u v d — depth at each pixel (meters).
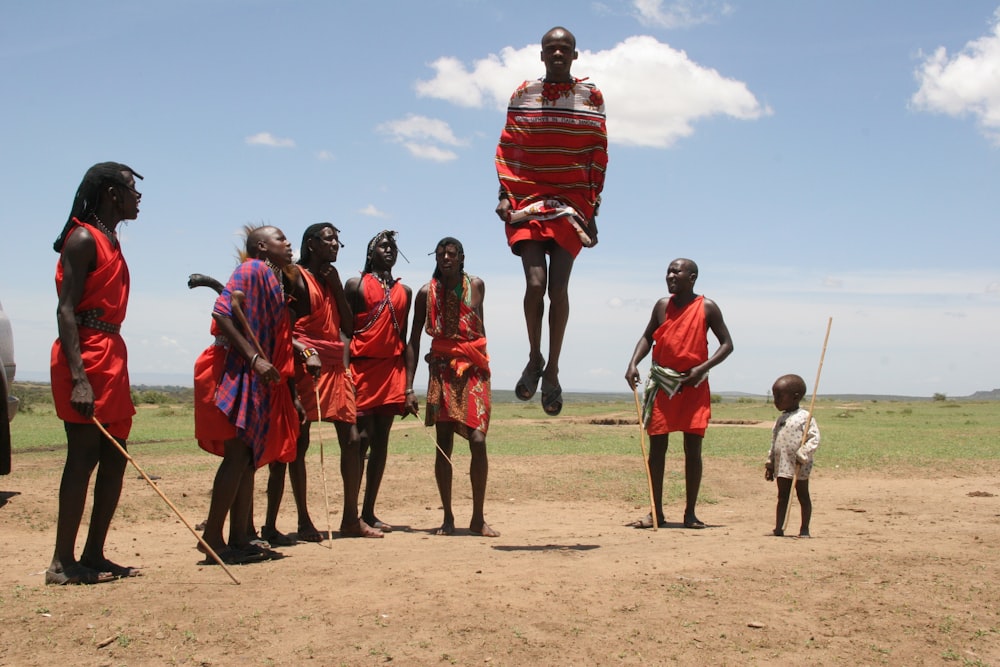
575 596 5.34
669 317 9.54
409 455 16.34
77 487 5.91
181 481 11.98
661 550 7.02
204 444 7.04
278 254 7.57
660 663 4.39
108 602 5.21
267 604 5.17
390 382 9.02
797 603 5.33
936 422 36.81
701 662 4.42
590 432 26.08
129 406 6.14
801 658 4.52
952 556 6.63
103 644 4.52
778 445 8.48
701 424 9.32
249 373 6.70
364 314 8.94
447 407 8.60
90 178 6.05
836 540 7.61
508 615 4.96
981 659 4.57
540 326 6.23
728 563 6.33
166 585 5.71
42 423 28.30
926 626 5.00
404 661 4.32
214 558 6.39
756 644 4.67
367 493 9.14
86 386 5.77
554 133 6.23
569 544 7.68
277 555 6.97
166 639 4.61
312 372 7.89
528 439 22.66
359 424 9.05
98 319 5.96
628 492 12.23
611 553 6.88
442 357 8.65
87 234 5.87
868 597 5.46
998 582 5.83
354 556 6.97
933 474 14.88
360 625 4.80
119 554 7.34
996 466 15.73
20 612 5.00
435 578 5.77
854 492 12.62
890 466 15.78
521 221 6.20
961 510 10.62
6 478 12.23
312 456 17.22
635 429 27.69
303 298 8.29
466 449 19.09
